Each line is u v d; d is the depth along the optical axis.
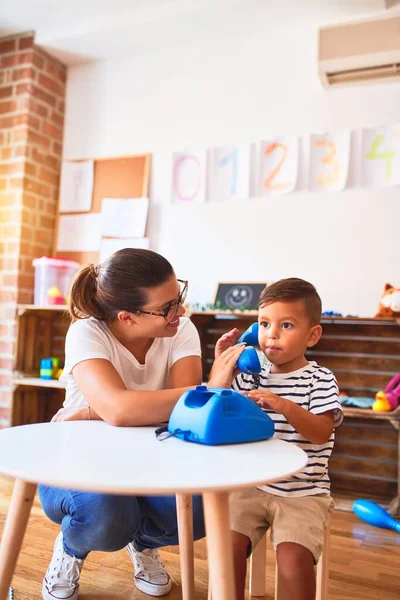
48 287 2.93
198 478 0.67
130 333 1.11
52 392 3.16
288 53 2.78
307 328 1.15
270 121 2.79
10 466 0.69
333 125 2.65
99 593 1.37
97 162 3.18
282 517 1.05
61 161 3.29
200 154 2.90
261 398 1.00
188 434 0.88
